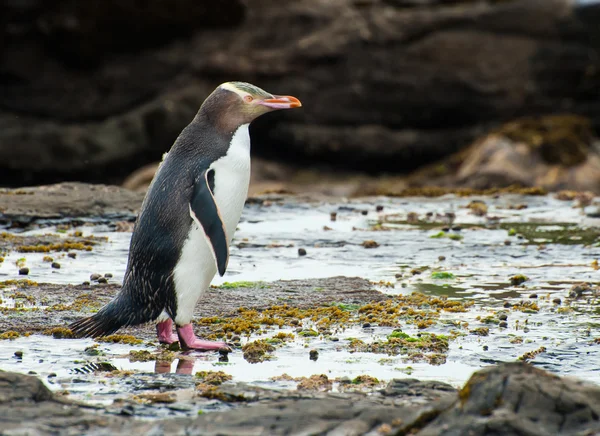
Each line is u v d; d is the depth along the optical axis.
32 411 5.66
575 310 10.06
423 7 38.69
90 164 35.97
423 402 6.11
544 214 17.91
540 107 37.72
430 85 37.47
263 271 12.48
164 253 8.26
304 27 37.66
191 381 7.00
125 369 7.50
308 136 37.12
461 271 12.53
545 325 9.32
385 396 6.32
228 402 6.23
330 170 37.91
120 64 37.09
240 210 8.64
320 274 12.31
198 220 8.14
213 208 8.16
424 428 5.19
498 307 10.24
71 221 16.50
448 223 16.97
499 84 37.56
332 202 19.66
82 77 36.91
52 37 35.91
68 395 6.52
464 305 10.30
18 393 5.93
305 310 10.01
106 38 36.41
